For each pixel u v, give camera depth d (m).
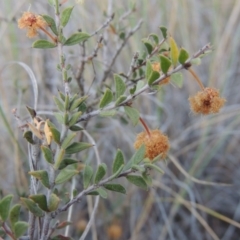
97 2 0.63
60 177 0.29
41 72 0.60
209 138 0.65
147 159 0.29
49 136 0.29
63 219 0.52
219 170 0.67
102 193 0.29
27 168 0.50
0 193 0.40
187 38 0.69
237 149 0.68
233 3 0.79
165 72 0.29
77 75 0.42
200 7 0.81
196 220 0.63
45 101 0.60
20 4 0.60
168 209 0.62
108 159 0.61
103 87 0.45
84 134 0.45
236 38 0.69
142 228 0.61
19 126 0.32
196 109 0.30
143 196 0.62
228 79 0.72
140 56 0.39
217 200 0.65
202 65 0.73
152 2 0.72
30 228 0.31
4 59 0.64
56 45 0.30
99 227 0.58
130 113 0.29
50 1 0.30
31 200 0.29
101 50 0.57
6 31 0.63
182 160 0.66
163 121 0.69
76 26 0.61
